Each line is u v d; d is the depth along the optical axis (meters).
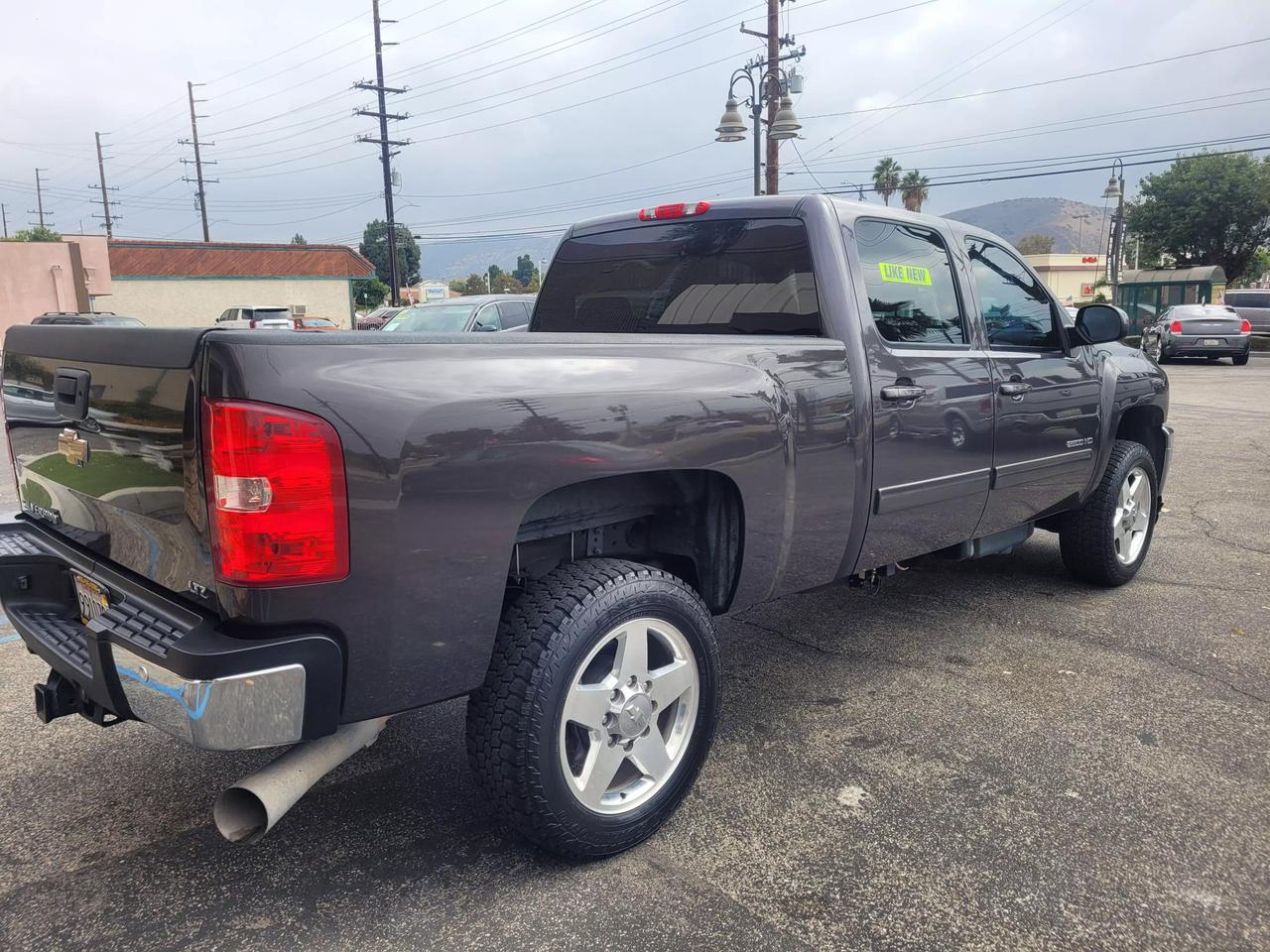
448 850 2.72
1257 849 2.68
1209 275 33.34
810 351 3.16
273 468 1.99
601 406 2.50
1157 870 2.58
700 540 3.07
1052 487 4.47
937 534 3.84
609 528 3.07
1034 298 4.49
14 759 3.29
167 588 2.31
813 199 3.48
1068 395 4.45
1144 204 43.72
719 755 3.30
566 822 2.48
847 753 3.30
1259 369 21.97
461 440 2.23
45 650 2.61
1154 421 5.43
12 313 29.19
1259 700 3.71
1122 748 3.31
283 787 2.24
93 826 2.86
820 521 3.22
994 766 3.19
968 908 2.42
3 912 2.44
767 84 21.55
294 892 2.52
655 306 3.99
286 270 42.00
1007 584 5.33
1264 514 7.00
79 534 2.71
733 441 2.83
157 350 2.18
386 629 2.18
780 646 4.40
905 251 3.74
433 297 68.12
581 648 2.45
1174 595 5.07
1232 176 40.53
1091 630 4.54
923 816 2.87
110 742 3.43
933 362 3.66
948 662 4.15
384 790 3.07
